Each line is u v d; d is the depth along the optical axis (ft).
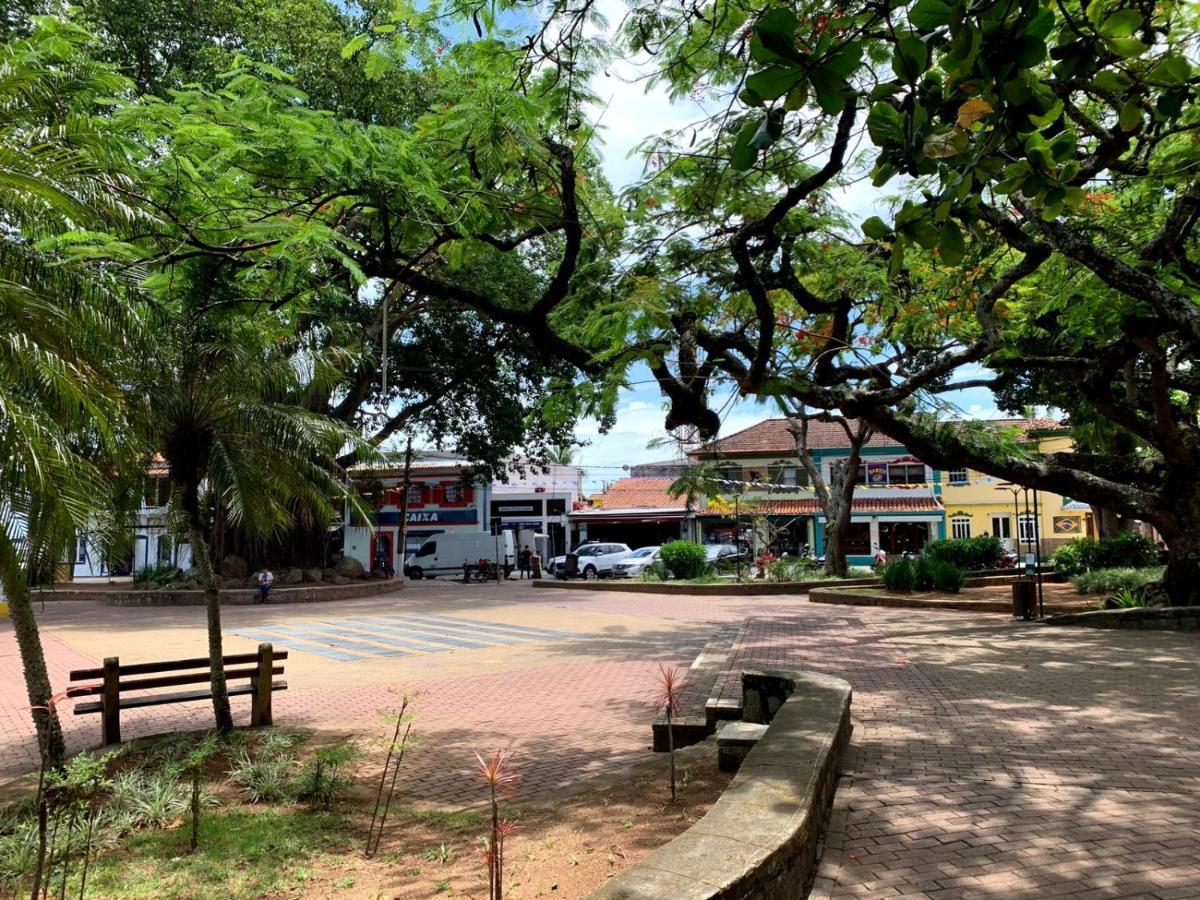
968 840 14.07
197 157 21.81
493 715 29.48
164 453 25.35
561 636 51.96
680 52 22.62
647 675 36.65
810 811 12.27
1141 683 27.99
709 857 9.73
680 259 32.55
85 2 53.88
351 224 26.32
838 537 85.20
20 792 20.97
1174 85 10.33
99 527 20.62
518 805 18.42
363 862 15.51
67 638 55.06
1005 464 45.29
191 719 30.12
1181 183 32.99
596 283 33.55
